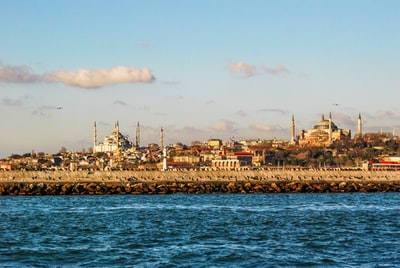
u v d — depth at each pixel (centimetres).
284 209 16150
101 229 11775
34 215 14538
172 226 12238
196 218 13725
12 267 8212
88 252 9194
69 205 17738
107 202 18938
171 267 8150
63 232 11362
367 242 10081
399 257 8762
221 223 12744
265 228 11900
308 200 19762
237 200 19788
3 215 14538
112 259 8675
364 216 14138
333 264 8312
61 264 8388
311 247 9600
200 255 8925
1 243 10044
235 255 8912
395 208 16475
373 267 8125
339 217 13900
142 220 13338
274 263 8388
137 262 8469
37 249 9450
